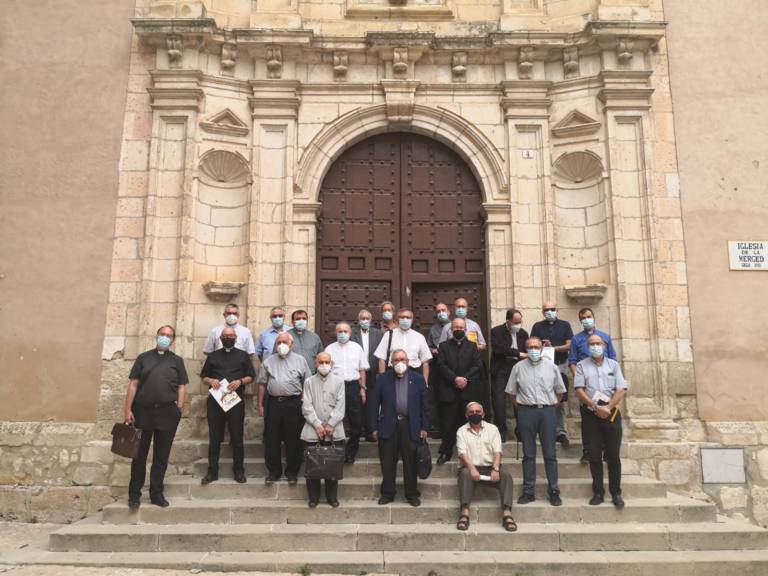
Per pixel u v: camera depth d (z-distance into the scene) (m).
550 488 6.90
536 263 9.33
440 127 9.80
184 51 9.43
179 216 9.08
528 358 7.29
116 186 9.16
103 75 9.46
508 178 9.55
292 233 9.35
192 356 8.83
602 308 9.05
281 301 9.11
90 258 8.95
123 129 9.32
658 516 6.81
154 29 9.28
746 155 9.33
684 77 9.55
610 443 6.90
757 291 8.98
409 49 9.73
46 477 8.34
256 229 9.24
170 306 8.85
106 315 8.80
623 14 9.62
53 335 8.76
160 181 9.17
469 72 9.91
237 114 9.61
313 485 6.75
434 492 7.08
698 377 8.73
